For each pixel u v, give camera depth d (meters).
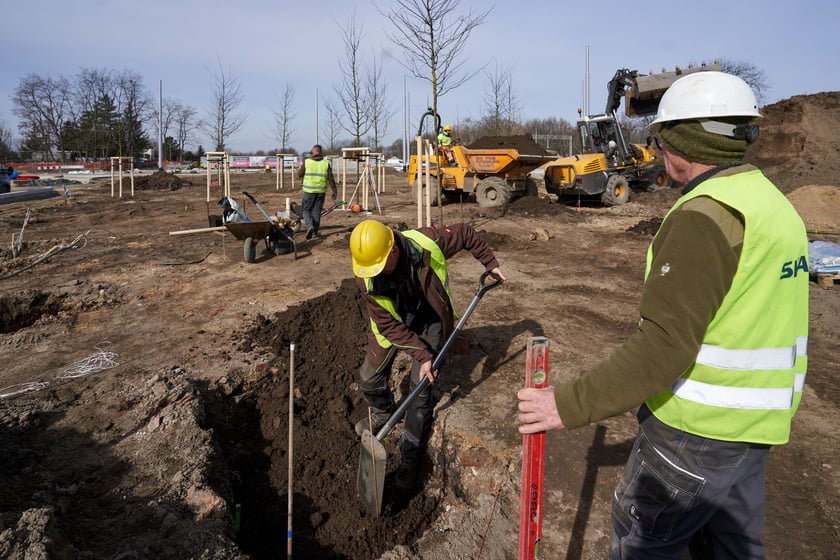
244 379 4.95
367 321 5.75
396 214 13.75
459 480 3.71
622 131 15.73
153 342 5.72
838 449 3.59
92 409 4.32
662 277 1.51
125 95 50.78
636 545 1.76
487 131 26.34
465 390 4.49
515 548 2.94
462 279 7.77
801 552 2.75
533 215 13.35
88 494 3.33
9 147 57.69
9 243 10.66
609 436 3.76
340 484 3.97
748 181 1.58
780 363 1.57
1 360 5.32
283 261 9.00
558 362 4.92
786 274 1.55
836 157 18.61
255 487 3.97
